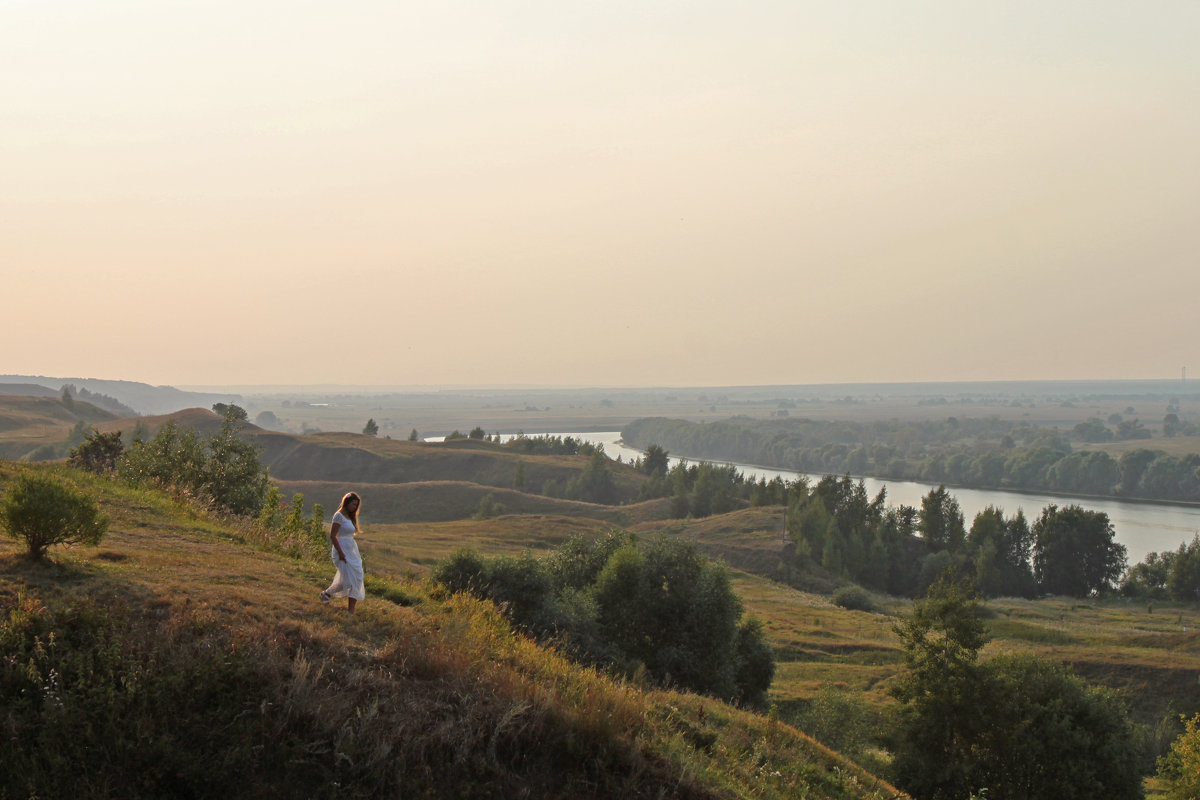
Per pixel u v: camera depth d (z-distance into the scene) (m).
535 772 9.77
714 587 33.97
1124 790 31.30
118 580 10.62
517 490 164.75
